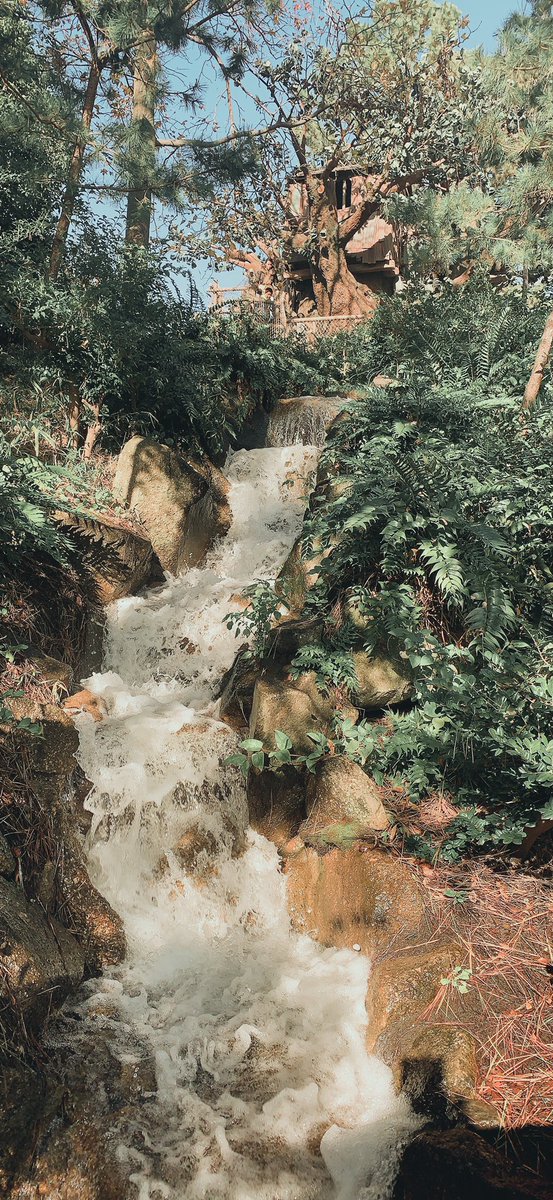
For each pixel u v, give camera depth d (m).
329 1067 3.88
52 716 4.90
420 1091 3.53
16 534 6.01
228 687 6.07
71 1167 3.44
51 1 9.33
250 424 10.99
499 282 16.44
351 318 17.45
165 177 10.17
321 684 5.60
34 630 5.97
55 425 8.61
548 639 5.62
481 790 5.05
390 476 6.07
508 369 8.12
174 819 5.25
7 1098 3.40
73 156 9.41
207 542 8.76
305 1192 3.44
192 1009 4.29
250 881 5.16
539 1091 3.39
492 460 6.45
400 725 5.21
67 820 4.80
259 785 5.42
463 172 19.53
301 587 6.47
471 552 5.71
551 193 12.76
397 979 4.00
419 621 5.66
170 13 10.51
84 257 9.56
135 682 6.71
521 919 4.27
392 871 4.50
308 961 4.63
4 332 9.07
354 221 20.98
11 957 3.72
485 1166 3.03
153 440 8.38
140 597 7.37
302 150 20.33
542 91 12.88
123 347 8.59
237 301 18.17
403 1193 3.20
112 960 4.52
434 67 19.41
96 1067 3.86
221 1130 3.64
